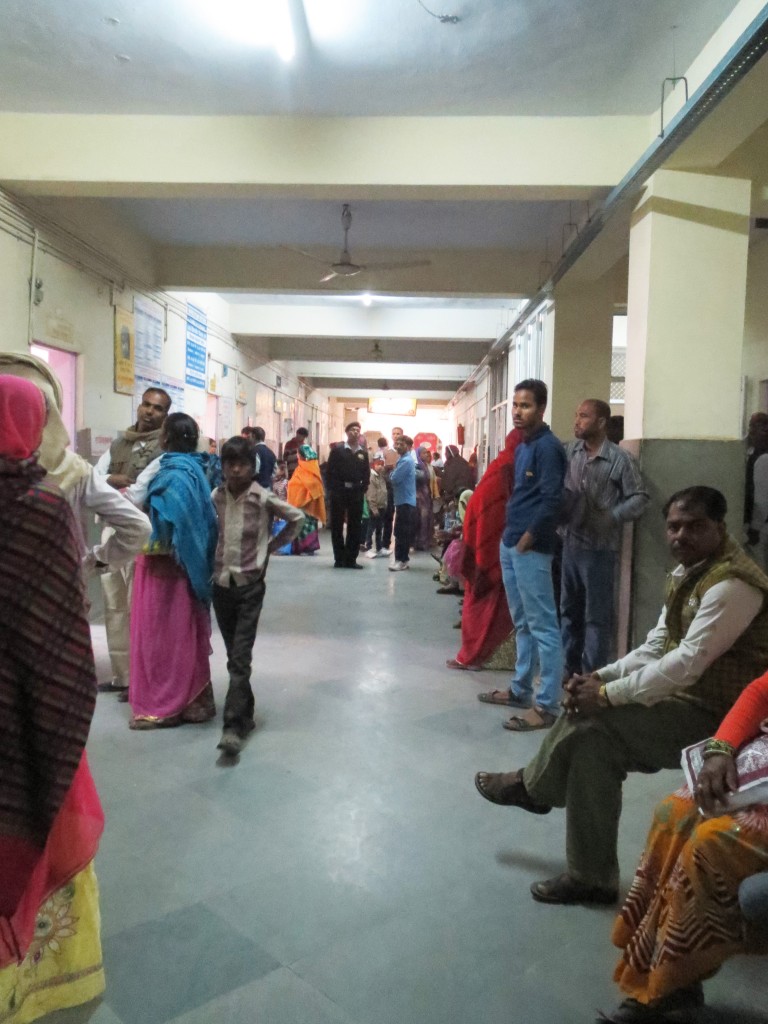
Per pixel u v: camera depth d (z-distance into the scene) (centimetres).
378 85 424
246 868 237
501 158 459
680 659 197
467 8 352
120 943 198
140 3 357
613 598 410
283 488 1148
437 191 471
